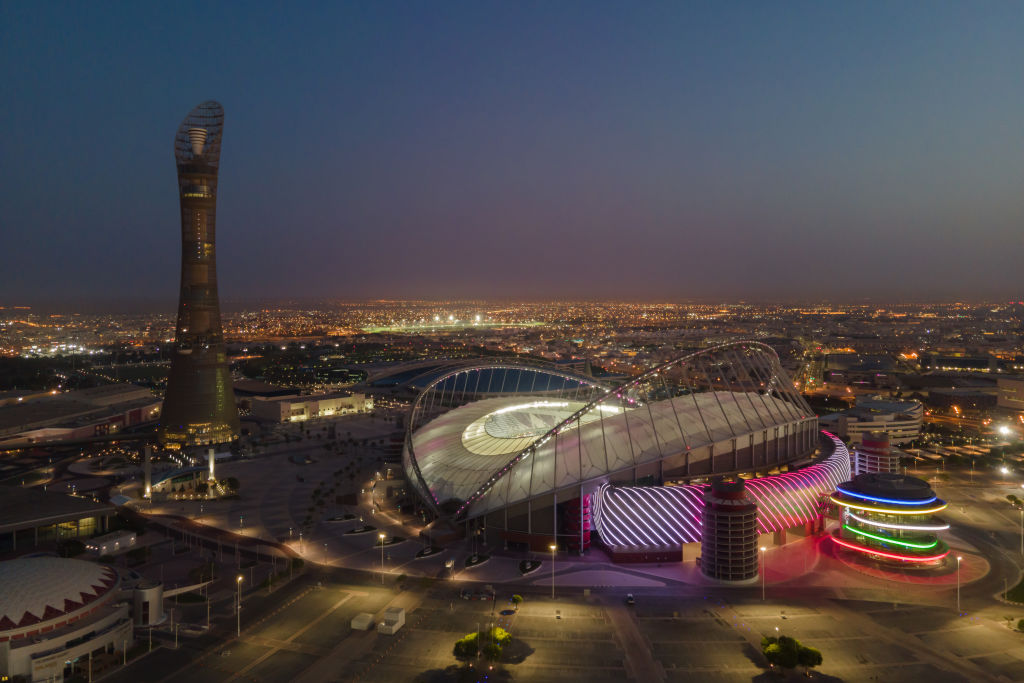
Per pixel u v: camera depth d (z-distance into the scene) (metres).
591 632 107.75
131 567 140.00
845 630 108.00
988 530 161.88
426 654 100.88
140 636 107.50
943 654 99.94
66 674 95.06
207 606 119.00
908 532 139.75
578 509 145.62
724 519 128.12
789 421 179.62
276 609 117.81
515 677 94.06
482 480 158.25
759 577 130.50
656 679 93.25
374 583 129.75
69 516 157.88
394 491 199.75
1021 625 106.69
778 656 93.31
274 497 195.62
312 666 97.56
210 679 94.12
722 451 163.12
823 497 154.00
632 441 158.88
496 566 137.62
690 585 126.81
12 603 98.12
